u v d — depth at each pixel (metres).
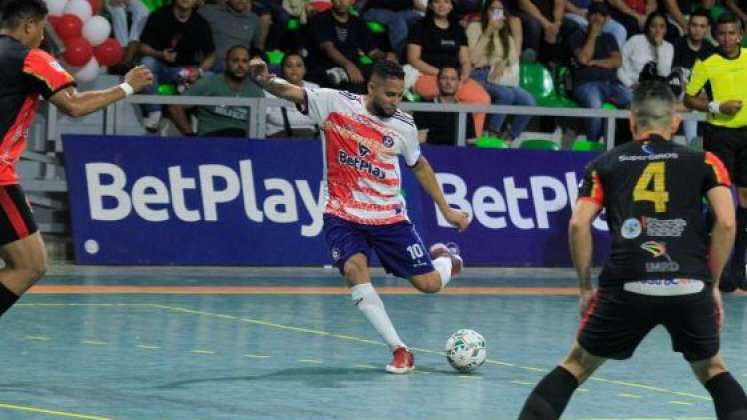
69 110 16.39
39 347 20.11
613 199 13.01
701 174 12.92
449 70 33.53
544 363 20.12
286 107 32.53
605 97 36.69
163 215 30.91
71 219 30.48
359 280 19.05
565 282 31.23
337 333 22.52
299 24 36.34
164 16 33.25
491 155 33.09
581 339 13.14
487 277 31.47
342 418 15.55
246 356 19.92
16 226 16.53
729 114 29.14
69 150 30.61
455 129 33.47
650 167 12.95
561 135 37.09
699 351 12.97
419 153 19.38
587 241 12.98
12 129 16.30
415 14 37.03
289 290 28.02
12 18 16.38
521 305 27.05
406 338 22.16
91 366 18.64
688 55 37.25
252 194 31.38
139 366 18.77
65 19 29.97
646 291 12.73
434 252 20.28
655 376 19.17
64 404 15.92
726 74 29.52
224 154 31.33
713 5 41.56
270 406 16.17
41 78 16.16
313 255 31.62
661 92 13.23
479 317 25.06
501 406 16.59
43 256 16.84
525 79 37.09
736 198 31.83
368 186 19.11
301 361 19.61
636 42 37.25
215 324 23.09
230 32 34.16
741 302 28.78
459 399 17.00
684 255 12.80
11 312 23.58
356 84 33.41
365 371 18.86
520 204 33.09
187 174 31.09
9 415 15.16
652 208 12.86
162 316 23.81
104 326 22.42
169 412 15.63
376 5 37.03
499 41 35.69
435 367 19.42
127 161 30.88
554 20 38.28
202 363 19.19
